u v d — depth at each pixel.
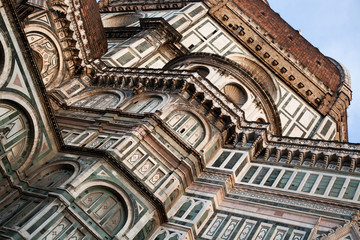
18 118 22.55
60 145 25.81
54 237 21.09
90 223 22.44
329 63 56.91
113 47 43.19
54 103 32.22
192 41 47.19
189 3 52.78
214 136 29.38
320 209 23.55
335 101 49.81
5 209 22.42
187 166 27.00
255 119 33.66
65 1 32.44
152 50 42.91
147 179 25.50
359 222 22.02
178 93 30.03
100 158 24.59
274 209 24.62
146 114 27.97
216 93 30.86
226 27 50.34
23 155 23.41
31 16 30.06
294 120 45.34
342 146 27.17
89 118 30.39
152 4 57.94
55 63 33.09
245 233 23.62
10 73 21.33
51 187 23.55
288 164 27.92
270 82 47.84
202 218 25.03
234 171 27.45
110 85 34.25
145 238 24.17
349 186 24.52
